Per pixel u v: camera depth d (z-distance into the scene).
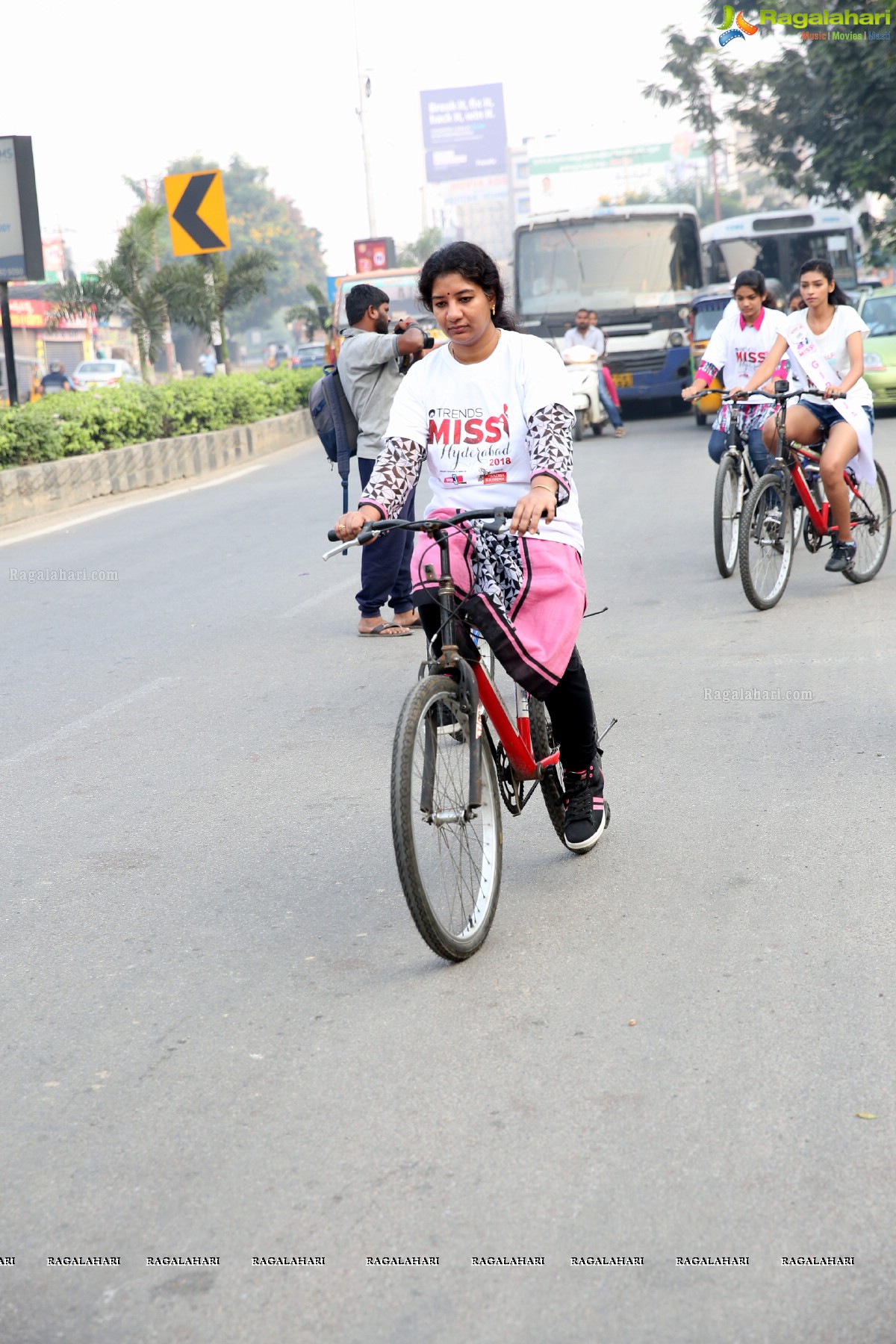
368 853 4.68
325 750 5.88
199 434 19.53
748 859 4.37
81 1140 3.01
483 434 3.87
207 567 10.84
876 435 15.81
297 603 9.20
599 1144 2.86
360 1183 2.78
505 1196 2.71
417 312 26.45
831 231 26.55
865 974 3.55
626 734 5.77
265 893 4.38
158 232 25.94
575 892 4.22
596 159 89.69
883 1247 2.50
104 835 5.02
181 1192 2.80
